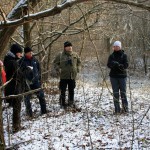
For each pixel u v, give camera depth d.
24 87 5.26
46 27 9.23
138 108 6.81
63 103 6.99
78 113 6.56
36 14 2.54
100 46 6.66
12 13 3.15
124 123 5.66
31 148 4.66
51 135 5.21
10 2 5.85
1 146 2.84
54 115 6.18
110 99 7.66
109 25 7.20
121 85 6.36
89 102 7.47
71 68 7.02
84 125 5.73
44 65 7.54
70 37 9.15
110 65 6.34
